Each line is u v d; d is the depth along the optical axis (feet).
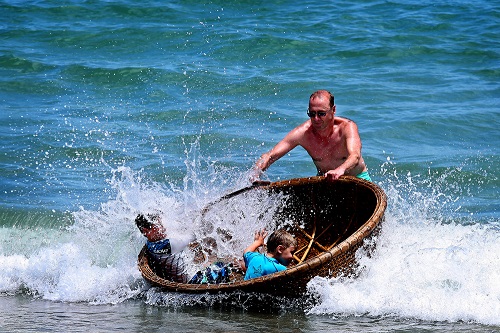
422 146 119.75
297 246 80.28
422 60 166.20
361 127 126.52
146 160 111.14
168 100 139.64
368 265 65.05
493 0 209.05
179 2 205.26
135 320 59.77
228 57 165.68
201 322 58.90
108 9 200.13
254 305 62.34
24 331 56.70
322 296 61.52
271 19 191.83
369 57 166.81
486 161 112.78
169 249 68.85
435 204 96.99
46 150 115.85
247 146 116.88
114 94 144.87
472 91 145.79
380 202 68.49
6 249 81.46
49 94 144.97
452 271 65.82
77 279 71.05
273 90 144.46
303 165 110.32
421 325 57.47
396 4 207.31
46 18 196.24
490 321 58.13
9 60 162.81
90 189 102.47
